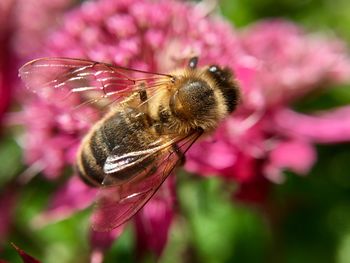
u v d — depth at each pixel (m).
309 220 0.09
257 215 0.09
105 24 0.08
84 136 0.07
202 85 0.07
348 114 0.09
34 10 0.10
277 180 0.08
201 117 0.07
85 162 0.07
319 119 0.09
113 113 0.07
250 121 0.08
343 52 0.10
